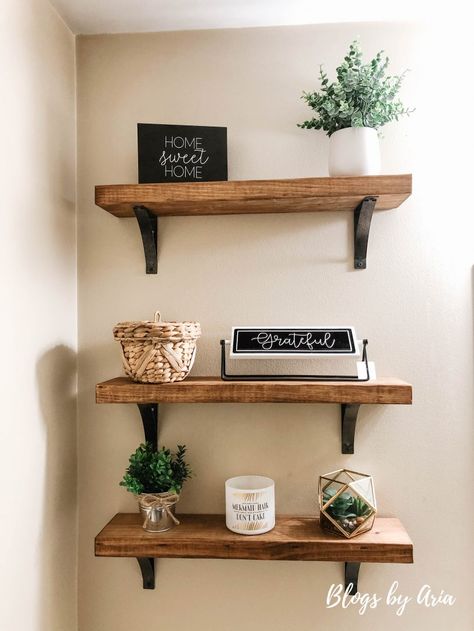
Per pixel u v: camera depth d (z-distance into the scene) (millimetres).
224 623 1509
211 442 1531
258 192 1321
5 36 1190
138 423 1550
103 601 1531
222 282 1538
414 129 1517
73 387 1536
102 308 1558
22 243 1255
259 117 1544
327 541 1313
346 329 1401
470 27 1514
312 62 1541
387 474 1491
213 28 1564
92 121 1578
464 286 1497
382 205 1447
